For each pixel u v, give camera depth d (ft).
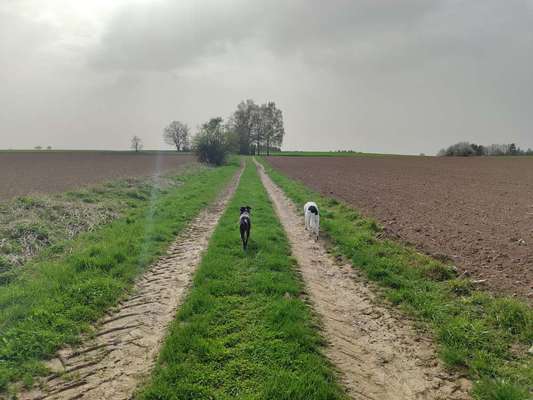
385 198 59.82
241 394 11.98
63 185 69.82
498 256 26.43
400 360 14.67
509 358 14.46
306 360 13.74
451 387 13.03
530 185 84.84
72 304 18.39
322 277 24.07
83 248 27.68
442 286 21.40
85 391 12.47
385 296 20.86
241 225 28.91
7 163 168.14
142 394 12.14
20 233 29.04
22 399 12.01
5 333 15.31
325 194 65.10
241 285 21.25
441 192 69.31
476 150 362.94
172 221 38.73
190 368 13.26
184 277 23.32
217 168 143.02
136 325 17.07
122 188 62.08
